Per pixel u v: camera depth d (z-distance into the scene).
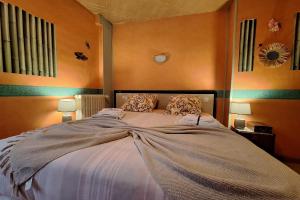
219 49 2.94
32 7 2.03
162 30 3.23
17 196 0.89
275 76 2.33
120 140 1.23
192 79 3.10
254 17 2.38
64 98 2.55
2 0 1.73
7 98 1.80
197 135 1.42
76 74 2.77
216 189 0.67
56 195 0.82
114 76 3.56
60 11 2.43
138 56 3.39
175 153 1.00
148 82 3.36
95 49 3.20
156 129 1.51
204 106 2.97
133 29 3.39
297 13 2.19
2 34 1.75
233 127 2.46
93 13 3.09
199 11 2.94
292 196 0.64
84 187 0.78
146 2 2.67
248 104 2.26
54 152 0.95
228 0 2.60
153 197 0.68
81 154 0.93
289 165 2.19
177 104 2.66
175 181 0.71
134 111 2.86
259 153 1.03
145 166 0.82
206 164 0.86
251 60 2.44
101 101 3.12
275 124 2.37
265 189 0.65
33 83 2.08
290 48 2.24
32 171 0.87
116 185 0.74
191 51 3.08
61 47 2.47
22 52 1.94
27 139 1.18
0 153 1.04
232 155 0.98
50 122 2.32
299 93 2.24
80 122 1.78
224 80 2.94
